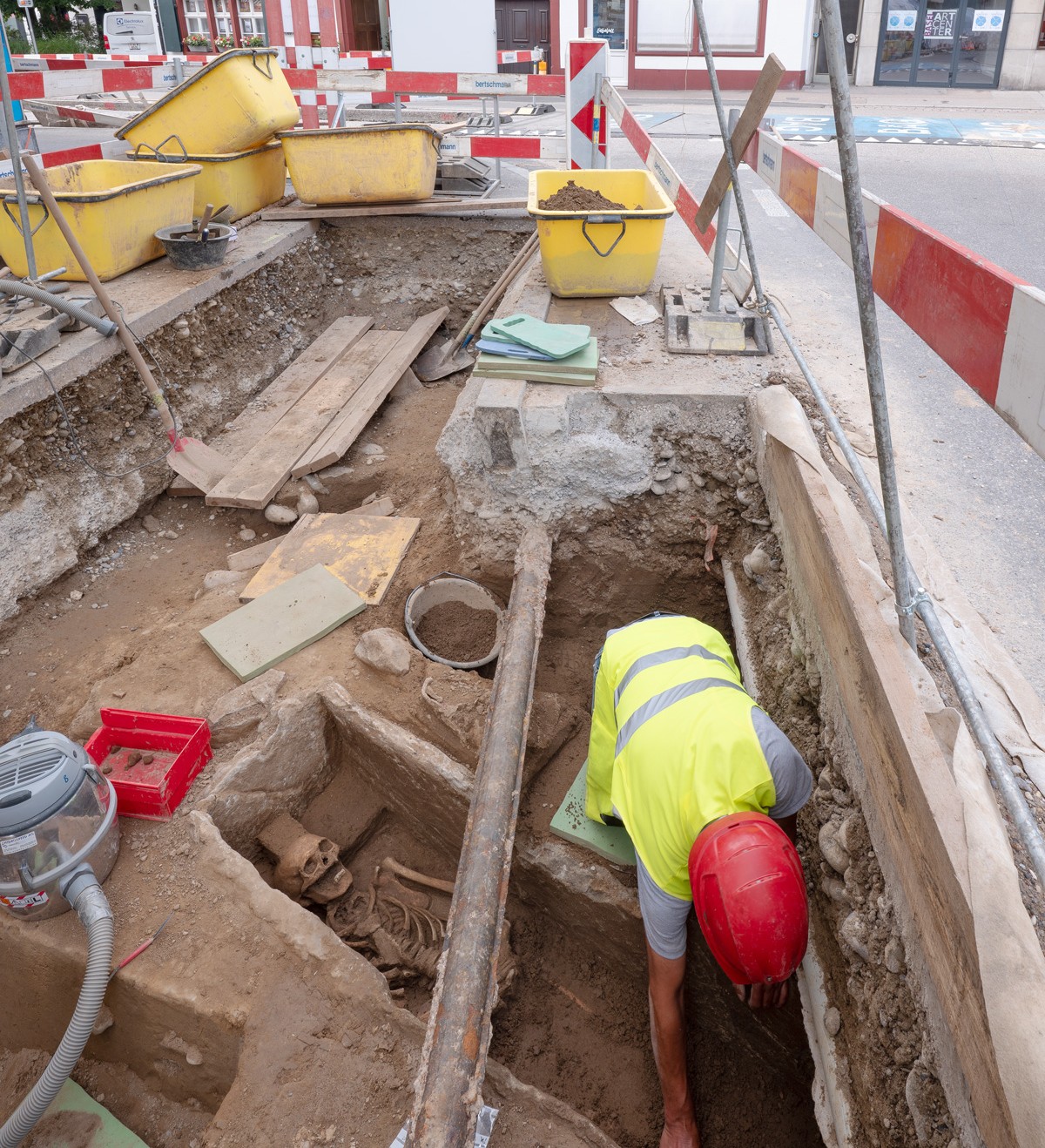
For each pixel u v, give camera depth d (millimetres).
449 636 3680
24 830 2430
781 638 3084
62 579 4234
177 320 4895
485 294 6566
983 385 1886
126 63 11820
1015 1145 1302
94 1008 2348
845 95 1651
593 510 3850
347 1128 2189
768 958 1970
